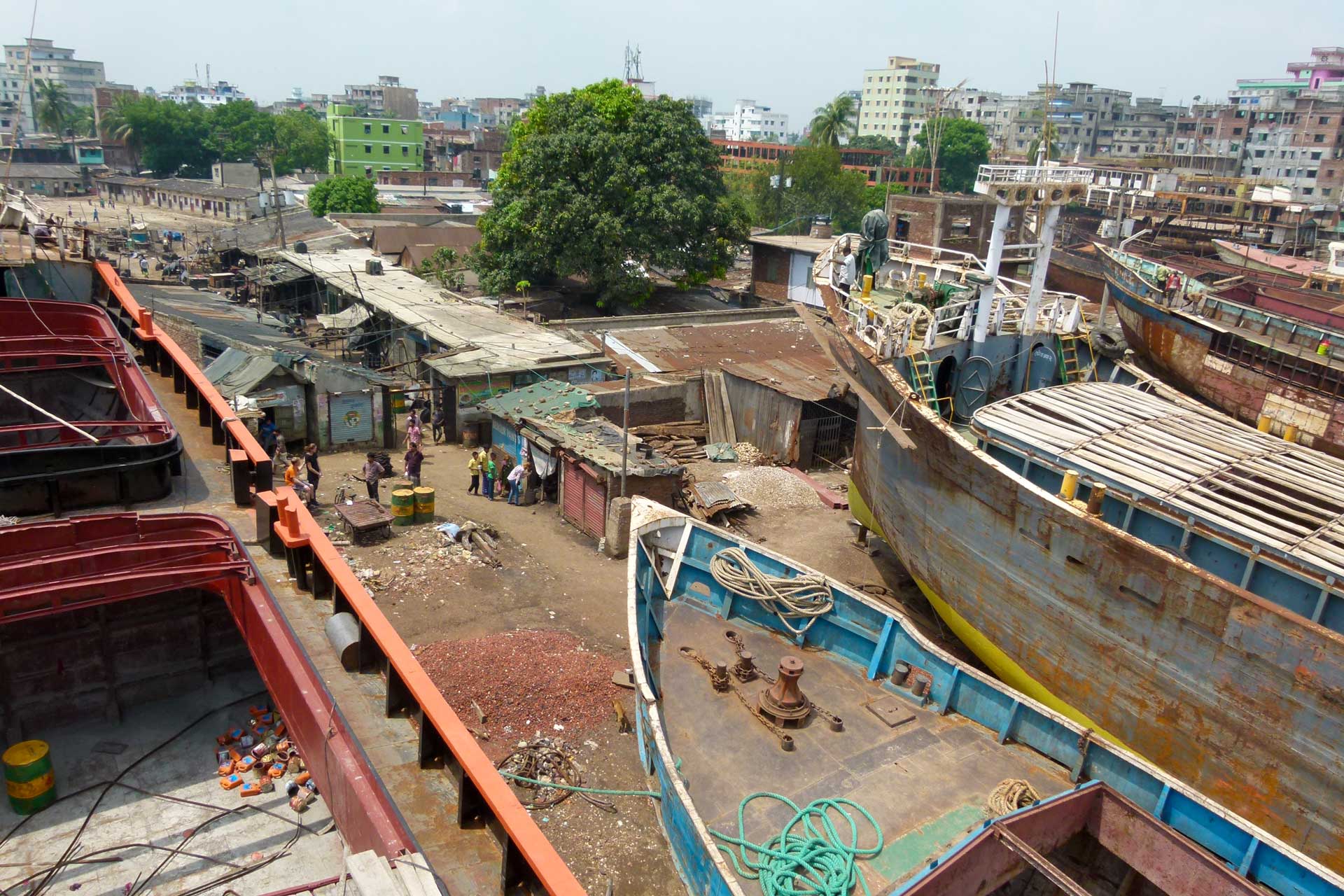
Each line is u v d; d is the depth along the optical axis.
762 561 14.20
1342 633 11.09
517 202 40.25
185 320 31.17
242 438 13.04
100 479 12.09
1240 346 22.92
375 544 20.45
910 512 16.77
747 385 28.66
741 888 8.56
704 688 12.02
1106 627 12.59
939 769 10.59
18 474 11.22
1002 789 9.87
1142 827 9.27
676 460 26.66
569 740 13.98
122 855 10.25
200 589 12.16
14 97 152.12
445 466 26.62
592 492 21.75
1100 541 12.27
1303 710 10.38
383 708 9.27
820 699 11.85
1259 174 91.44
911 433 15.86
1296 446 14.98
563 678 15.39
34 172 93.88
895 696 12.02
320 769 8.58
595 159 39.78
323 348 37.75
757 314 38.44
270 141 107.12
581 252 39.94
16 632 11.46
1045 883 10.53
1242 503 12.63
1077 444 14.55
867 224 21.14
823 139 70.62
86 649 12.08
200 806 11.06
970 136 87.06
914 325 18.23
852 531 22.55
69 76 157.25
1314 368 21.16
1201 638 11.31
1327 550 11.45
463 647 16.14
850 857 9.06
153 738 12.20
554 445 23.02
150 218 80.44
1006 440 15.21
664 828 11.12
